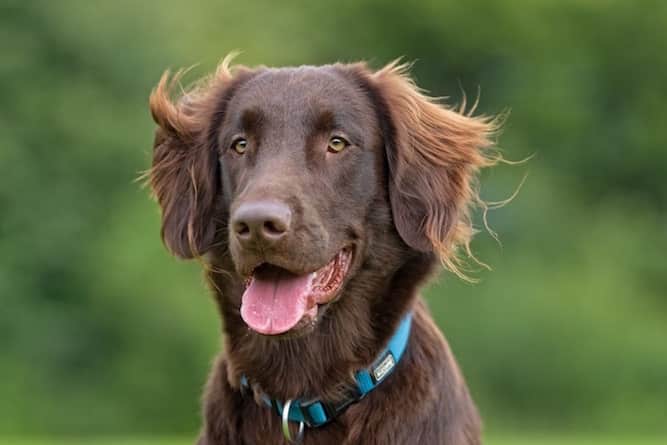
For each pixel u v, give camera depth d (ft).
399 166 19.03
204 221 19.54
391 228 19.07
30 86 79.66
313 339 18.57
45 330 74.59
